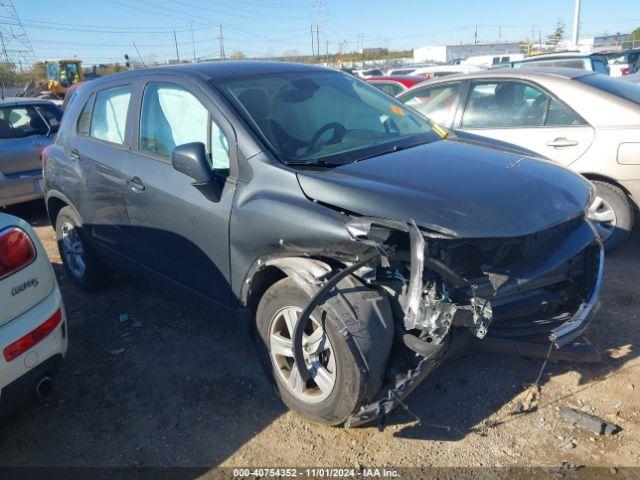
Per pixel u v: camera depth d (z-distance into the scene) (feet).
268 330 10.52
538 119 17.63
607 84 17.47
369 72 79.71
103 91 14.83
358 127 12.44
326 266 9.59
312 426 10.30
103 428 10.59
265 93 12.19
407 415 10.41
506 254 9.53
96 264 15.83
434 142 12.47
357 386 9.05
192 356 12.76
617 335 12.56
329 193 9.73
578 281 10.79
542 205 9.73
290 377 10.29
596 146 16.52
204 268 11.78
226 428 10.39
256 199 10.46
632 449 9.32
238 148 10.95
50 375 9.71
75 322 14.69
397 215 9.04
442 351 9.06
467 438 9.78
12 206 28.55
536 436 9.73
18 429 10.68
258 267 10.48
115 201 13.66
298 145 11.21
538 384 11.08
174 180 11.98
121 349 13.19
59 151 16.05
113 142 14.11
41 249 9.95
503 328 10.11
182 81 12.38
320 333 9.64
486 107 18.61
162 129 12.69
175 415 10.83
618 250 17.56
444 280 9.00
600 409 10.29
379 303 9.30
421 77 43.73
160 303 15.53
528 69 18.76
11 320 9.07
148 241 13.05
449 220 8.86
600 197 16.70
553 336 9.81
